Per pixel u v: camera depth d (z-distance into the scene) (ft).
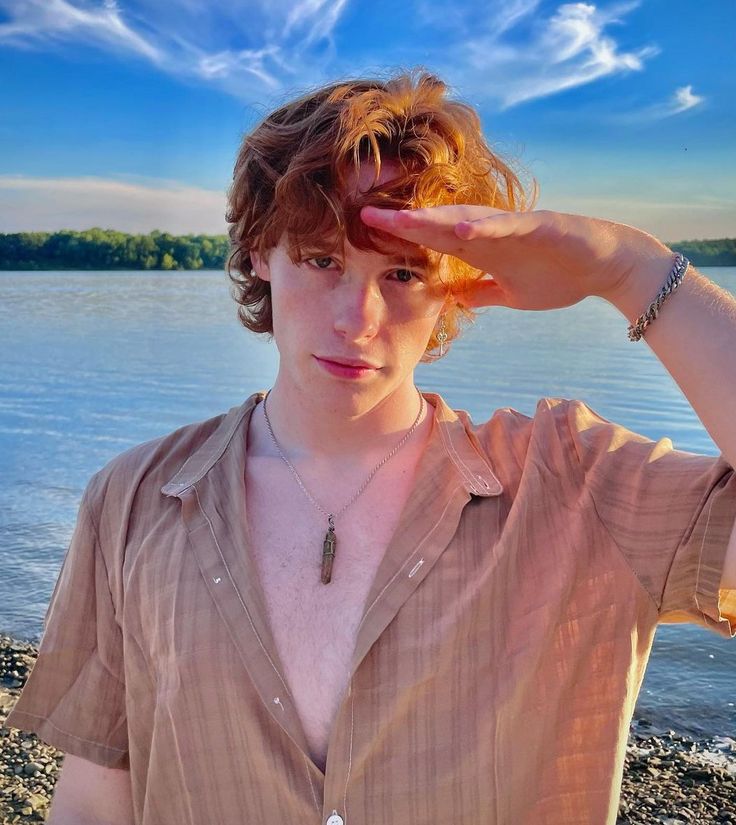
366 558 5.65
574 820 5.41
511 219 4.92
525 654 5.32
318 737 5.30
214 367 87.10
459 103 5.68
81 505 6.32
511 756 5.25
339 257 5.20
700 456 5.51
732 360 4.91
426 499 5.70
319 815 5.20
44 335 116.47
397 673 5.24
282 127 5.58
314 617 5.49
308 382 5.57
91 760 6.12
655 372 81.10
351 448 5.99
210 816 5.45
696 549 5.13
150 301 187.83
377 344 5.41
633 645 5.39
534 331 119.24
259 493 6.00
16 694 21.24
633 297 5.17
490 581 5.40
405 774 5.18
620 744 5.40
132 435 55.67
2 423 58.49
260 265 6.15
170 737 5.57
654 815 17.12
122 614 6.01
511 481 5.87
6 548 32.30
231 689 5.39
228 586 5.58
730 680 23.00
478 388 73.36
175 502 6.05
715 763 19.27
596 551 5.51
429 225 4.87
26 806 15.97
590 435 5.93
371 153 5.23
